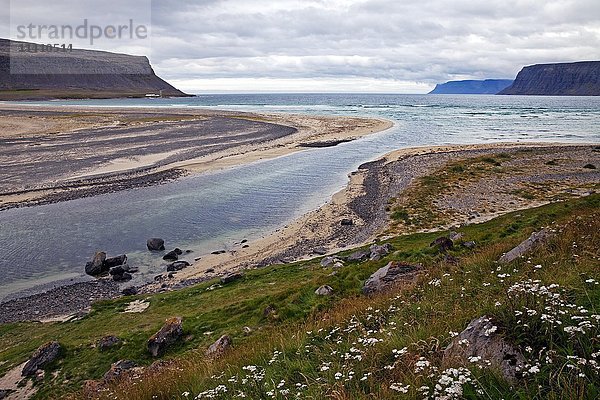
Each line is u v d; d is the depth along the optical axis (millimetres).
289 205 33500
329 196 35656
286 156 53344
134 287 20875
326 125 89375
